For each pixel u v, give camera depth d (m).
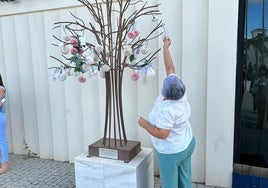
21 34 4.36
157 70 3.59
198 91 3.43
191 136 2.64
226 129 3.33
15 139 4.72
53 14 4.06
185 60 3.42
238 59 3.28
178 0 3.43
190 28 3.36
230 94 3.27
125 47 2.87
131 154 2.96
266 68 3.25
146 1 3.46
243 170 3.40
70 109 4.16
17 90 4.57
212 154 3.42
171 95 2.39
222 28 3.21
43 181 3.74
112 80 3.08
